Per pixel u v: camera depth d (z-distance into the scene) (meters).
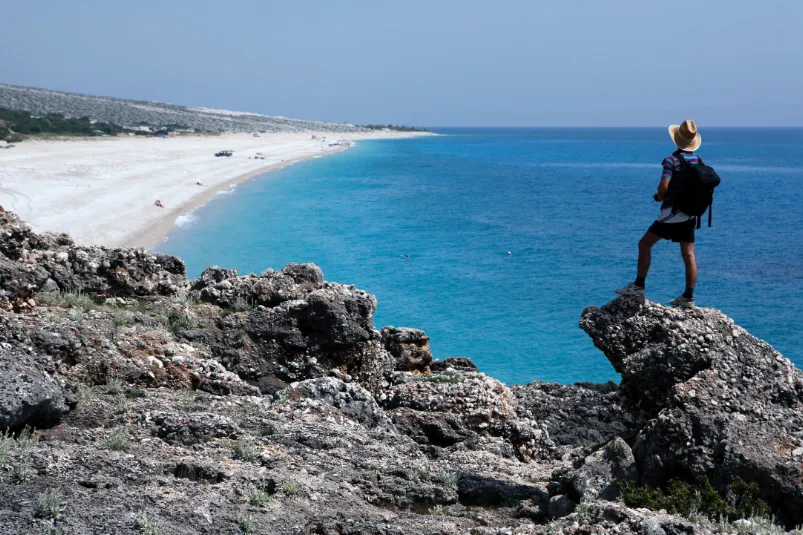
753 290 51.62
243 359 11.89
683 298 8.96
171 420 8.41
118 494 6.30
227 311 12.76
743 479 6.97
